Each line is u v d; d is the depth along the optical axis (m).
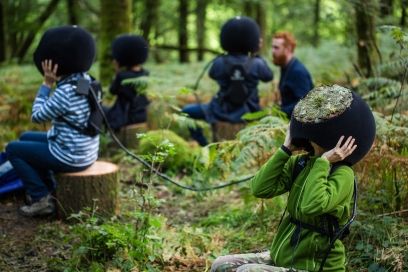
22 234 4.19
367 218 3.68
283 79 5.54
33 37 13.10
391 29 3.87
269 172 2.70
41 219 4.46
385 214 3.64
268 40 16.42
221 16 16.53
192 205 4.89
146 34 14.09
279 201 4.10
